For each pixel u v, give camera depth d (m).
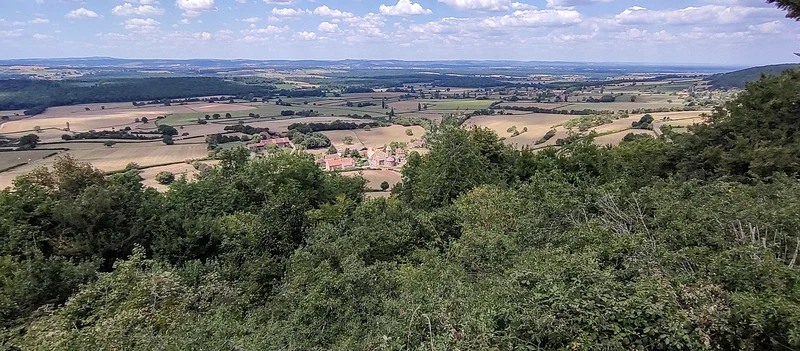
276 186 26.59
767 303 5.55
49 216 15.75
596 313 5.84
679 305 5.82
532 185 13.60
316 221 19.59
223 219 20.80
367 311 9.60
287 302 11.06
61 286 12.23
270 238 16.55
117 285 11.22
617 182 11.27
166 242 15.98
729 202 8.79
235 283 13.73
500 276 8.48
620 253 7.40
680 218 8.38
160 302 10.70
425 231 14.21
